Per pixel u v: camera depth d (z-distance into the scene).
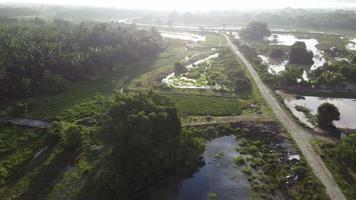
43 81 123.12
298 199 64.56
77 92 123.44
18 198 64.56
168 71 155.00
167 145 73.94
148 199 66.06
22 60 124.94
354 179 69.25
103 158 76.81
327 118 93.44
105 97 118.44
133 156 69.56
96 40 170.12
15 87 116.81
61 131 86.94
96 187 67.50
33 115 101.88
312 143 84.00
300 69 147.62
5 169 73.00
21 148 82.44
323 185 67.06
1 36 157.00
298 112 105.88
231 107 108.44
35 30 187.00
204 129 93.62
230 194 67.62
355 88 128.75
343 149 74.75
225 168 76.81
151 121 73.50
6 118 99.69
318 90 125.06
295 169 73.00
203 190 68.94
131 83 135.12
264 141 87.69
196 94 122.50
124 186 66.94
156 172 69.94
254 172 75.06
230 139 90.31
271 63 175.38
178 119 81.44
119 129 71.06
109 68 153.62
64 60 136.38
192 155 77.19
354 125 97.50
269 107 107.00
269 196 66.62
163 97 86.88
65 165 76.06
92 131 86.12
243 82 127.81
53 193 66.44
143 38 189.50
